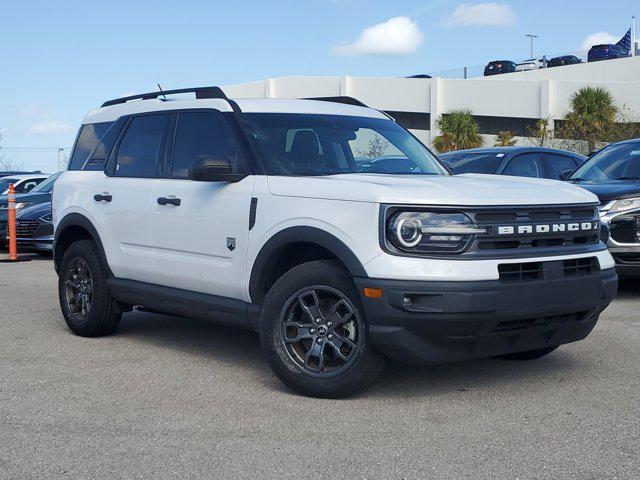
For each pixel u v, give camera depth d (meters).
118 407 4.85
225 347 6.54
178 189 5.97
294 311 5.03
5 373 5.71
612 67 42.84
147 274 6.29
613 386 5.15
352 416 4.58
